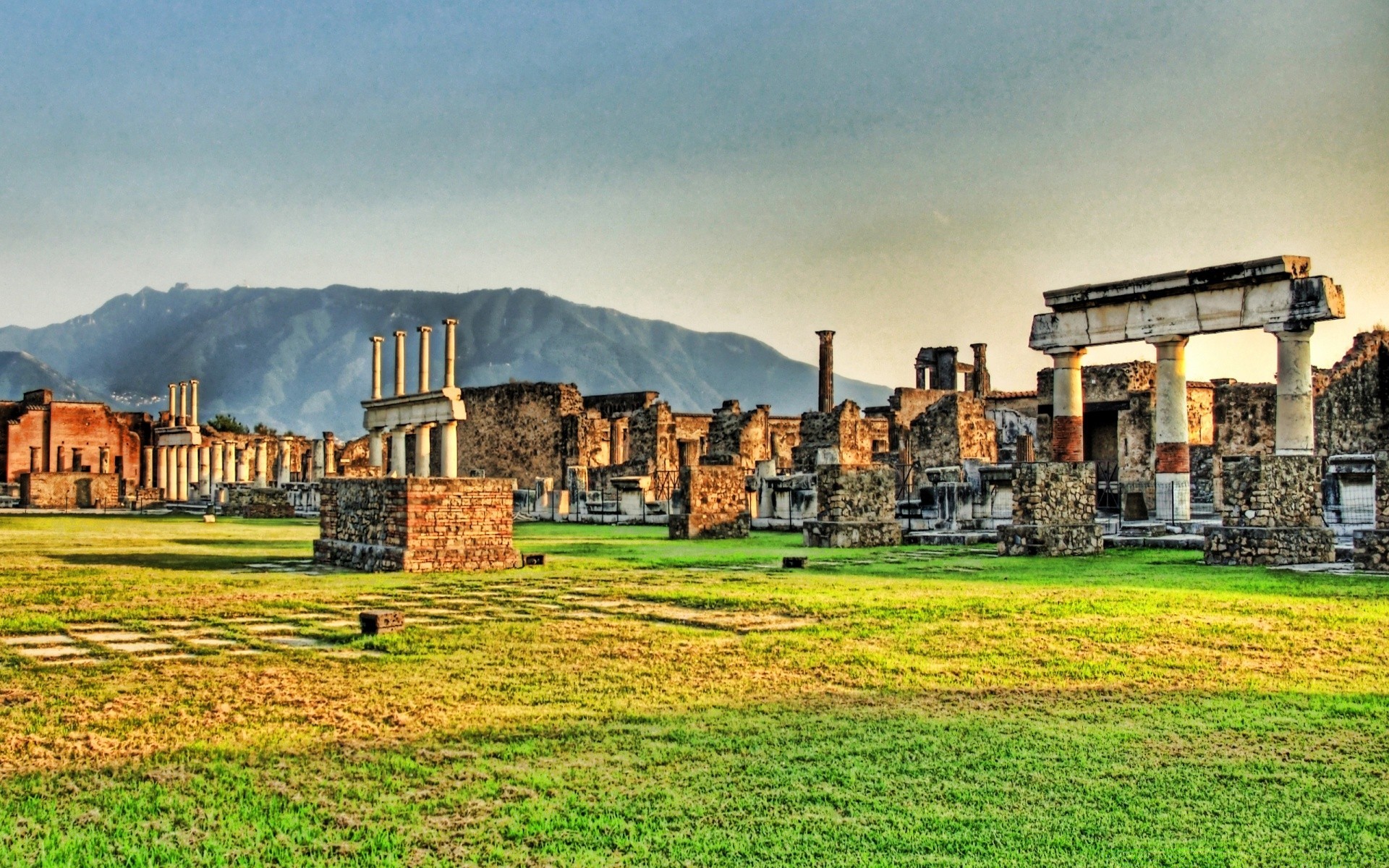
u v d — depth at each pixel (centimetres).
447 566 2258
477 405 7156
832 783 776
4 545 2986
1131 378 5031
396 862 632
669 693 1038
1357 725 930
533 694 1029
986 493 3253
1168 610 1525
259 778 779
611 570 2202
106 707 973
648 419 6231
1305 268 2823
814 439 6166
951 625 1411
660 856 645
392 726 918
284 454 7281
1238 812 726
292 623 1465
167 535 3566
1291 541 2259
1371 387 4362
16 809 717
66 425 7612
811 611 1544
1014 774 796
